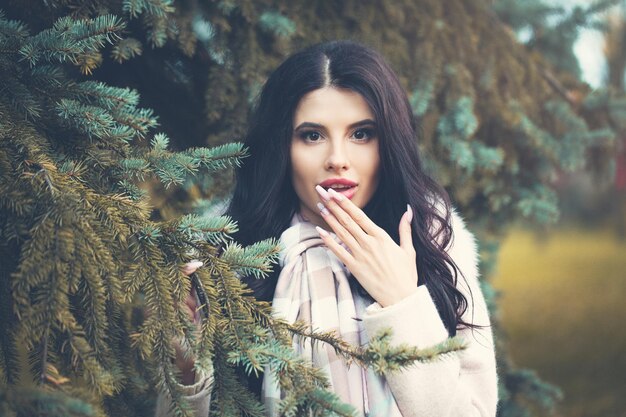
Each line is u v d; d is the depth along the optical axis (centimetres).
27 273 101
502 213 277
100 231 111
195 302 131
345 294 142
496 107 247
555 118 267
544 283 817
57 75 130
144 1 151
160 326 113
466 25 243
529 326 638
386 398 132
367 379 135
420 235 148
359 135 145
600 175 293
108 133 127
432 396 130
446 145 229
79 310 114
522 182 269
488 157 239
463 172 242
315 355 137
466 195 248
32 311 100
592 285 795
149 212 123
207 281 120
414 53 225
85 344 102
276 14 193
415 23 228
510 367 301
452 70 232
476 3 258
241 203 162
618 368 508
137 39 176
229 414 116
